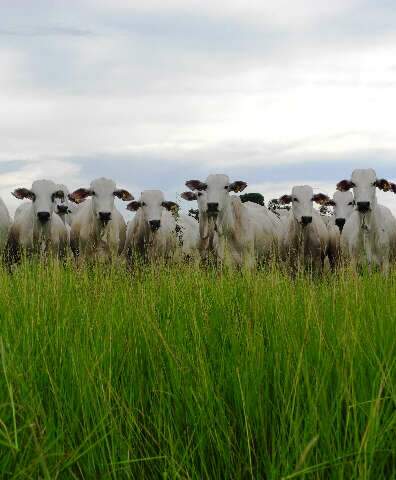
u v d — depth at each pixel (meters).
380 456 2.79
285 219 14.01
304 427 2.96
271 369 3.62
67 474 2.90
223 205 11.23
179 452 3.12
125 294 5.12
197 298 5.02
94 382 3.29
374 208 11.49
